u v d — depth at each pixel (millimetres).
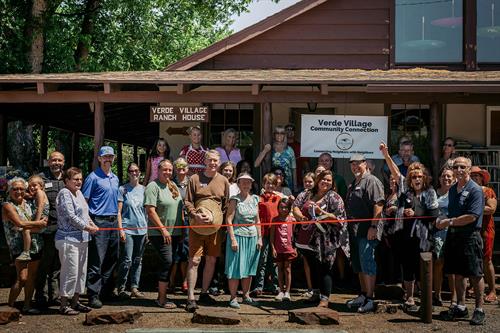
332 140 11797
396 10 14805
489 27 14648
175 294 10492
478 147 15070
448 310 9062
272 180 10266
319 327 8508
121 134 23828
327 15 14797
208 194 9453
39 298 9414
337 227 9406
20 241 9016
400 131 15125
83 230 8961
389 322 8750
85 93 12023
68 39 23578
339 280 11273
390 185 9969
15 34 19953
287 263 10148
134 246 10242
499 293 10430
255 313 9227
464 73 13148
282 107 15516
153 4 26422
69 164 25094
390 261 10664
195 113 11836
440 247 9422
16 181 8922
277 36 14867
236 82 11438
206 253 9656
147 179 11523
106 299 9914
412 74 12656
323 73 13039
